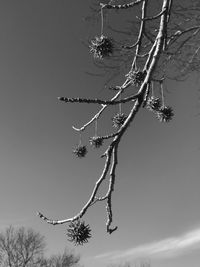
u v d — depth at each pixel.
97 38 4.05
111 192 3.77
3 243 37.81
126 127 3.68
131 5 4.02
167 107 4.67
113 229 3.74
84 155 4.67
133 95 3.58
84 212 3.69
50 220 3.71
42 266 38.38
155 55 3.78
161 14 3.95
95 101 3.40
